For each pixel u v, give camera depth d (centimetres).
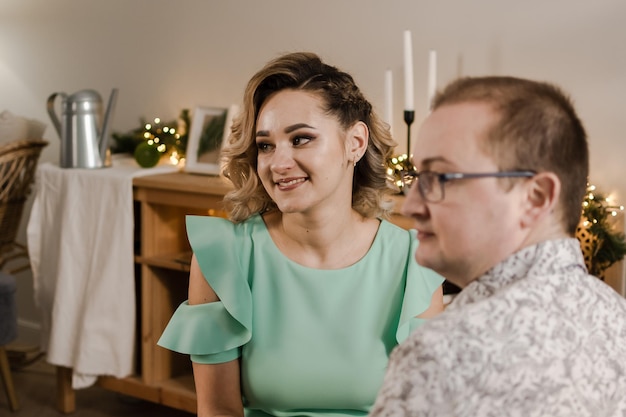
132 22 389
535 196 87
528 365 81
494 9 300
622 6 278
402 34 319
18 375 397
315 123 153
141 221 326
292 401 160
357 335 160
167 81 381
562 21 288
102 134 344
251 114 160
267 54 351
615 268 277
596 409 85
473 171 86
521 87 88
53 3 415
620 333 90
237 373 164
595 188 287
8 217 374
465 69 307
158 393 327
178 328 163
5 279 349
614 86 282
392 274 164
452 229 88
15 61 432
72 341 331
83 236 328
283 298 162
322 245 163
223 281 161
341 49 334
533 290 85
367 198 170
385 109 298
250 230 168
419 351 81
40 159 428
